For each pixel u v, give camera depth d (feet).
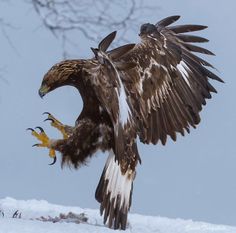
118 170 47.85
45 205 64.49
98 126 48.52
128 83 48.11
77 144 48.62
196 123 49.57
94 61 48.11
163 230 56.80
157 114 48.85
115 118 46.83
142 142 48.83
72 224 49.65
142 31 49.08
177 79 49.14
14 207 62.64
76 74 48.34
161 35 49.16
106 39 44.42
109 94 46.65
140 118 48.47
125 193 47.65
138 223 59.93
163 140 49.03
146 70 48.37
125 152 47.34
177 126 49.24
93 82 47.34
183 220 62.59
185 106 49.37
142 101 48.44
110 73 46.16
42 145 48.73
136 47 48.62
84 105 48.67
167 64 48.73
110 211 47.78
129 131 47.32
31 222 49.08
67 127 49.06
